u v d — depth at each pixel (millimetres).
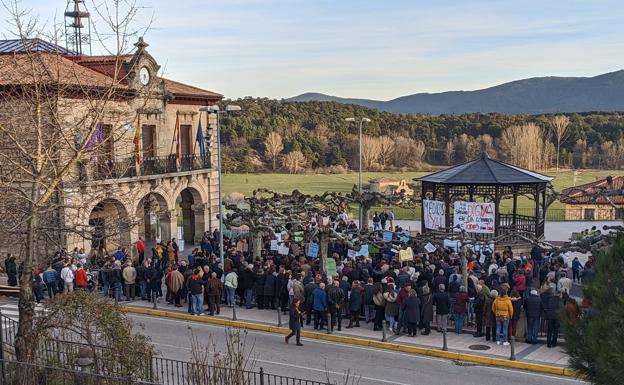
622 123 150000
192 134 47812
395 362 21312
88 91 20312
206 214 48500
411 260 28641
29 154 17547
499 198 37375
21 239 18469
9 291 31312
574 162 142000
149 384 14195
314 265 29188
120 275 30078
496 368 20656
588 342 10344
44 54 22625
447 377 19750
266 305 28312
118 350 15195
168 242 38156
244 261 29719
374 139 145500
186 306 28859
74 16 44406
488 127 158250
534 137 134750
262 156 142250
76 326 15711
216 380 14336
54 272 28891
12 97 20125
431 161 153000
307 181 119500
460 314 23891
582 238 29844
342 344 23531
